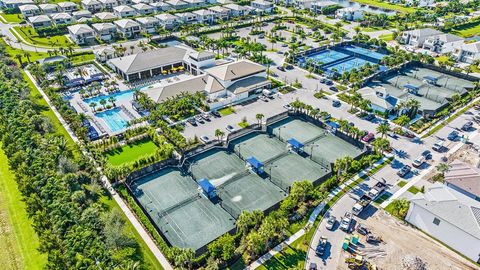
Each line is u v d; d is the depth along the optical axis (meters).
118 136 105.19
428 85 137.38
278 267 64.88
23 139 92.94
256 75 138.00
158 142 102.19
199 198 83.06
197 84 131.12
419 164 91.44
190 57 149.25
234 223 76.06
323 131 109.44
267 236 65.38
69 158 89.88
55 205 71.75
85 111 120.25
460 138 103.56
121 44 173.75
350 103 123.50
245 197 83.19
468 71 145.00
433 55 167.62
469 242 66.25
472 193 75.44
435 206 71.00
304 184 76.88
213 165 94.25
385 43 174.25
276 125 112.94
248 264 65.50
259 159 96.25
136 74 144.75
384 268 64.81
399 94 127.75
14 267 65.12
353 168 88.88
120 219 72.69
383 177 88.00
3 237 71.44
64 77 141.12
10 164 88.81
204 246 67.19
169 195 83.81
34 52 169.25
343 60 166.75
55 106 120.81
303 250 68.25
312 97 129.38
